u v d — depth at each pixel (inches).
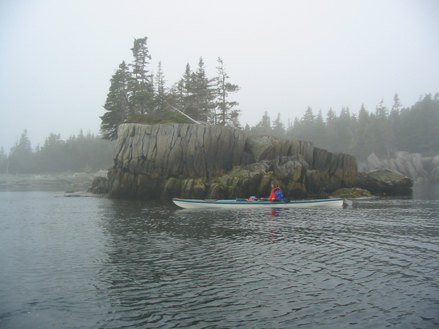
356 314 297.4
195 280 382.0
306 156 1627.7
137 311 304.3
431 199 1459.2
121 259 467.5
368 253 495.5
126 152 1482.5
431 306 313.3
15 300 330.0
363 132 3959.2
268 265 436.8
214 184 1294.3
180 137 1434.5
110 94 2065.7
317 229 687.7
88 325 280.5
